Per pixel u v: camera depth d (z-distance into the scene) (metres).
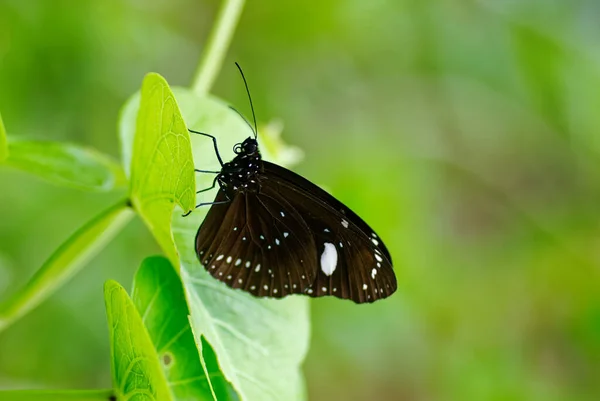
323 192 0.67
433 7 1.03
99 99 0.86
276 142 0.74
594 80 1.07
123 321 0.62
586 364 1.15
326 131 1.03
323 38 0.99
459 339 1.09
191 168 0.62
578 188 1.19
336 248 0.68
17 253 0.85
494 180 1.17
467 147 1.13
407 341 1.03
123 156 0.67
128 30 0.88
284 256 0.67
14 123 0.84
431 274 1.06
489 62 1.06
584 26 1.07
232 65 0.97
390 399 1.04
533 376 1.13
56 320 0.86
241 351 0.66
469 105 1.09
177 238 0.66
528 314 1.17
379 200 1.02
